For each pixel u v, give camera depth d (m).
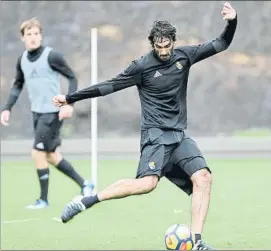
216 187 33.91
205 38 61.66
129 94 59.88
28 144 52.88
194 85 61.19
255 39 62.47
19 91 28.80
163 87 18.62
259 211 26.83
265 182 35.62
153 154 18.56
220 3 62.00
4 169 42.03
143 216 26.03
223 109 61.19
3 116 28.36
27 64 28.16
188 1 61.81
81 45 60.72
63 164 28.64
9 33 58.94
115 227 23.91
